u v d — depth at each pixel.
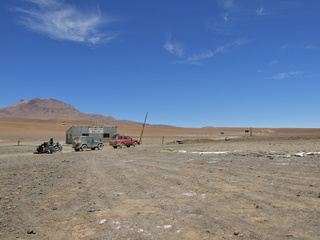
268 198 8.16
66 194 10.07
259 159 17.09
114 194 9.70
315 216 6.41
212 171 13.68
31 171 16.58
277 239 5.29
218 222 6.34
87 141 38.69
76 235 6.07
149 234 5.84
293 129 192.00
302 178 10.72
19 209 8.30
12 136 91.12
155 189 10.23
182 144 45.56
